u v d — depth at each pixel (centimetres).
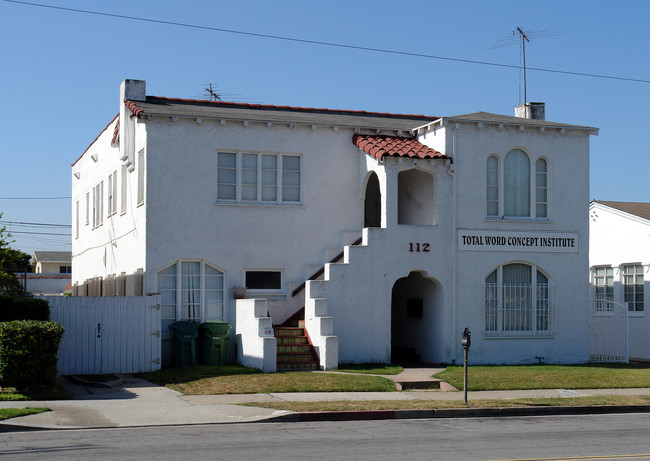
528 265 2181
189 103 2316
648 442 1107
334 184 2178
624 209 2750
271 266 2100
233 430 1189
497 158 2161
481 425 1280
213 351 1941
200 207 2034
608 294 2802
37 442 1058
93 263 2848
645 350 2578
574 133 2227
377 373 1828
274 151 2122
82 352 1817
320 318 1897
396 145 2128
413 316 2241
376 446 1046
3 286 2817
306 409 1344
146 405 1382
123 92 2211
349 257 2009
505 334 2125
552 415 1431
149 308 1880
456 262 2094
